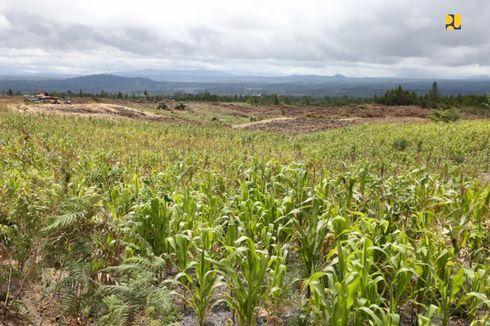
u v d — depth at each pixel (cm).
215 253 470
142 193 604
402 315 422
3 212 458
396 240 453
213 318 409
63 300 359
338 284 326
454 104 5803
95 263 392
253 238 512
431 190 691
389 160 1359
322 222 455
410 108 4903
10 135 1372
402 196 595
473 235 498
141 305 344
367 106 5019
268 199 561
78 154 1040
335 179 673
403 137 1992
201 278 379
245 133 2497
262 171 721
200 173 952
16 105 3183
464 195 623
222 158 1186
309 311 371
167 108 4559
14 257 416
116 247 422
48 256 416
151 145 1634
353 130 2725
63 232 396
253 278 368
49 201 426
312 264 405
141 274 359
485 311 422
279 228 482
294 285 461
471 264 498
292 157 1366
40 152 1041
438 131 2289
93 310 384
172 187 711
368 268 387
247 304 369
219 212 585
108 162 1002
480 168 1293
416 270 402
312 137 2389
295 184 622
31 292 412
